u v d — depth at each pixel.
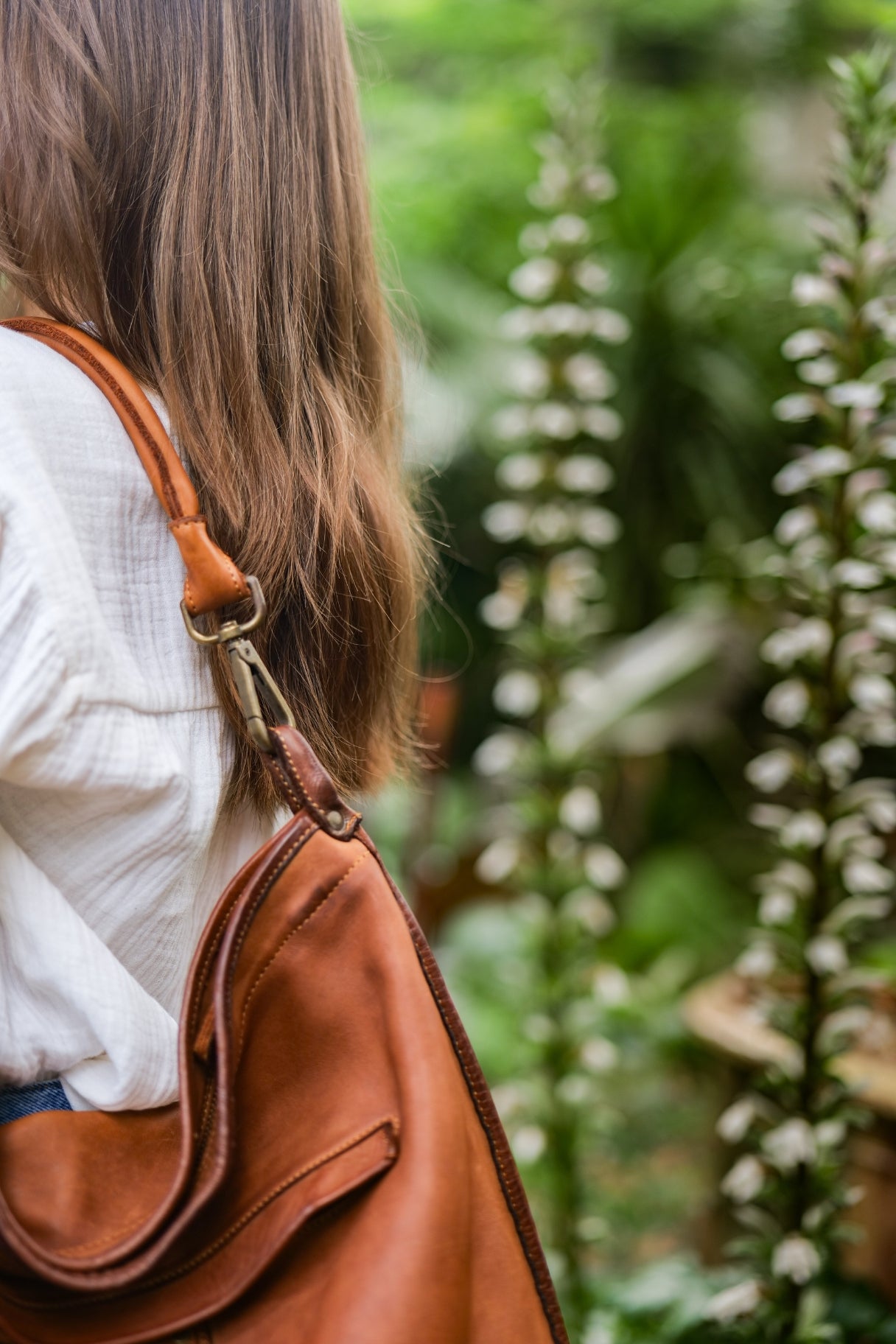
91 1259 0.61
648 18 4.36
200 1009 0.66
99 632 0.64
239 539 0.75
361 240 0.86
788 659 1.49
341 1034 0.68
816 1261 1.41
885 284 1.46
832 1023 1.48
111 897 0.68
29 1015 0.67
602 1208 2.49
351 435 0.81
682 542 4.00
